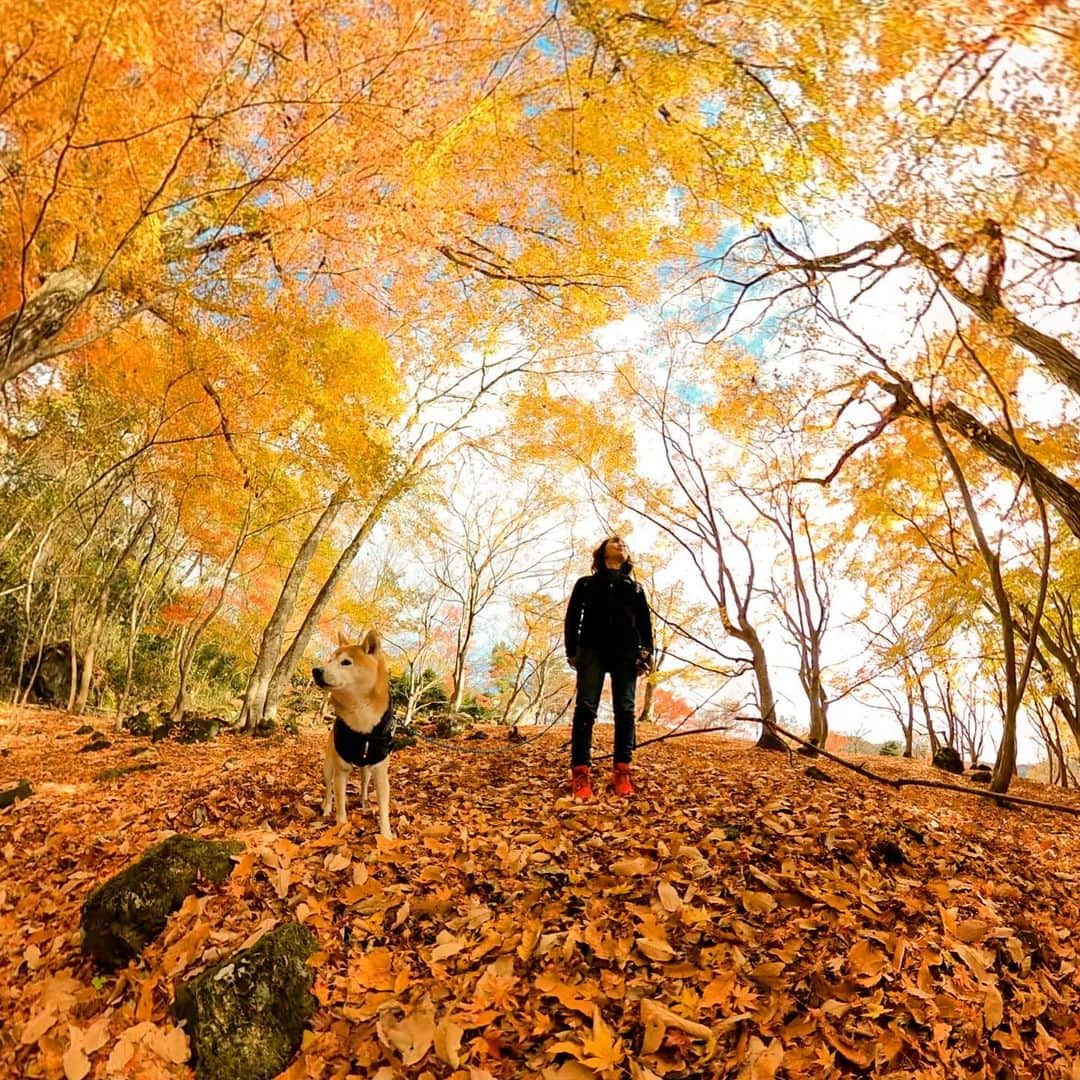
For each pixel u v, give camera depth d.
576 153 6.16
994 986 2.88
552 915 3.20
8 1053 2.65
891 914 3.30
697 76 4.79
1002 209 4.46
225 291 7.73
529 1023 2.59
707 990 2.69
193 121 4.41
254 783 5.45
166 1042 2.54
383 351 8.88
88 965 3.10
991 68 3.89
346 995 2.76
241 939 3.00
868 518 11.39
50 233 4.90
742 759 8.32
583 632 4.79
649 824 4.26
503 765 6.42
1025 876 4.10
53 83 3.96
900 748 24.12
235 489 11.76
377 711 4.04
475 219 7.31
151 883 3.26
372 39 4.71
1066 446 8.24
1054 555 10.16
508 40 4.92
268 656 11.89
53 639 18.64
